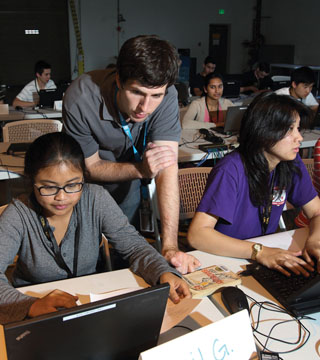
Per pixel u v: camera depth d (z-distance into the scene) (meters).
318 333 1.06
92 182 1.80
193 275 1.29
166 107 1.61
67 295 1.07
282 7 10.87
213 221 1.53
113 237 1.40
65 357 0.77
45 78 5.66
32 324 0.70
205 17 10.85
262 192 1.57
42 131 3.29
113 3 9.84
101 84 1.54
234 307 1.12
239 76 7.15
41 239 1.30
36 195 1.22
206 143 3.35
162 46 1.24
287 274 1.29
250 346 0.87
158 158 1.45
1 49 9.47
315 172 1.96
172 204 1.54
